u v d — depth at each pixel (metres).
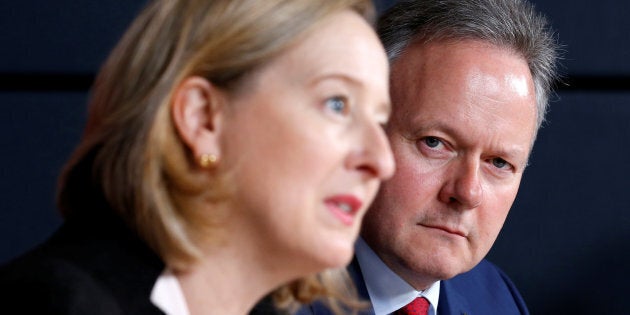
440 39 1.57
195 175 0.96
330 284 1.24
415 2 1.61
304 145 0.94
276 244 0.97
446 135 1.53
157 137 0.95
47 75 2.52
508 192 1.58
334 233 0.96
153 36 0.98
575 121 2.70
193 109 0.96
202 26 0.96
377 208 1.58
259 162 0.94
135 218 0.99
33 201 2.50
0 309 0.94
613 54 2.73
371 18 1.03
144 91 0.97
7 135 2.50
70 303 0.93
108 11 2.53
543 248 2.69
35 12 2.50
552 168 2.69
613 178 2.70
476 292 1.89
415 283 1.63
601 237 2.70
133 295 0.97
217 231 0.97
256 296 1.03
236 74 0.95
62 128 2.52
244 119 0.95
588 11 2.72
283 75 0.95
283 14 0.95
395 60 1.59
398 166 1.55
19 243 2.50
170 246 0.96
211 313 1.01
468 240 1.57
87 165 1.02
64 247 1.00
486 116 1.52
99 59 2.53
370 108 0.98
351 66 0.96
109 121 0.98
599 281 2.69
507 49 1.58
